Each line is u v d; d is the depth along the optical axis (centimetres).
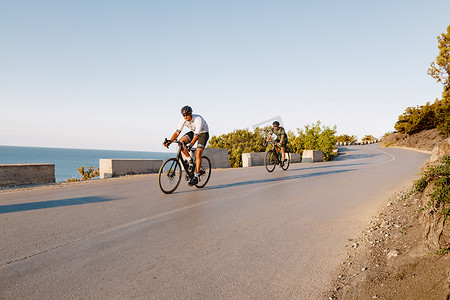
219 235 369
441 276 231
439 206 302
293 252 320
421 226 334
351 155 3139
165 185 627
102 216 442
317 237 368
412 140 4175
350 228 404
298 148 2544
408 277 244
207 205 529
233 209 502
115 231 374
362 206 530
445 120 2080
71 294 225
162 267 276
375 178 906
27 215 443
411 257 275
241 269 276
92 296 223
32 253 300
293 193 653
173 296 227
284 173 1066
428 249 277
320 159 2216
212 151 1369
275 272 272
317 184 784
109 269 269
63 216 439
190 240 349
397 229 363
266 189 702
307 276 266
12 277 249
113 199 568
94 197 586
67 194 618
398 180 852
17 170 753
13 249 309
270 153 1117
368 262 289
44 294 224
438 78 3212
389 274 257
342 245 342
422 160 1838
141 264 281
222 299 225
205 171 719
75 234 360
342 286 249
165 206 515
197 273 266
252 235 371
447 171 348
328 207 523
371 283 248
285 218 450
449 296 209
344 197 611
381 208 509
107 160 977
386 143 5281
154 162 1092
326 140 2484
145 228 389
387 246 319
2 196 593
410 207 439
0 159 18400
